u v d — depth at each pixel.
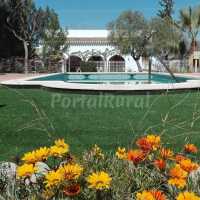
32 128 7.08
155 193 1.87
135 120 8.18
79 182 2.05
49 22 40.22
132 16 39.47
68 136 6.61
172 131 6.41
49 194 1.98
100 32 50.75
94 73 25.34
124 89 12.84
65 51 41.84
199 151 5.13
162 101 11.04
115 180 2.21
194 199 1.82
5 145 5.99
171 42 35.50
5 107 9.88
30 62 34.66
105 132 6.96
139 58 39.84
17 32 37.84
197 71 34.81
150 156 2.47
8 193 2.17
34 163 2.21
